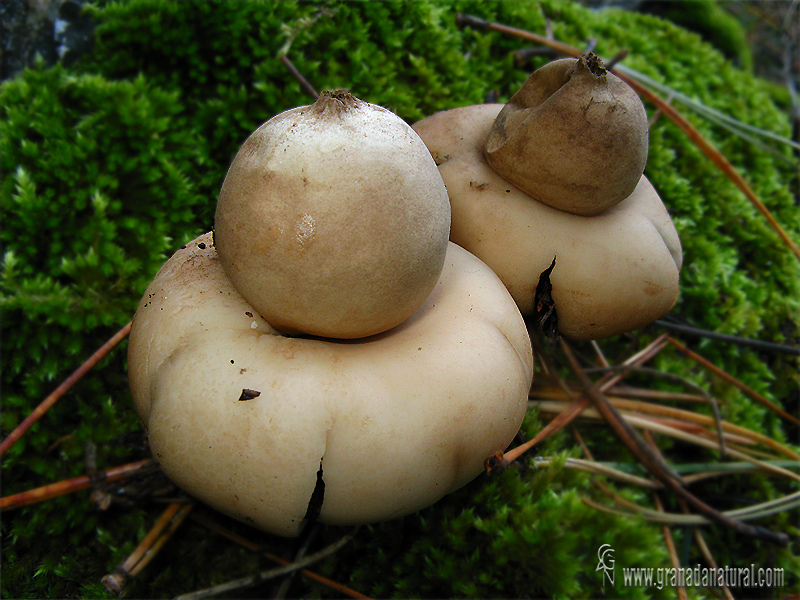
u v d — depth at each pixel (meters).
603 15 0.20
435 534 0.09
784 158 0.17
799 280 0.16
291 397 0.06
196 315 0.07
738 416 0.14
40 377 0.10
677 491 0.11
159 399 0.07
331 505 0.07
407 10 0.14
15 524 0.09
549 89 0.09
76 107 0.12
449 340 0.07
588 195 0.08
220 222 0.07
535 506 0.10
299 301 0.06
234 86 0.13
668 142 0.16
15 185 0.11
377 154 0.06
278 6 0.13
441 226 0.07
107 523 0.10
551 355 0.11
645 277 0.09
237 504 0.07
